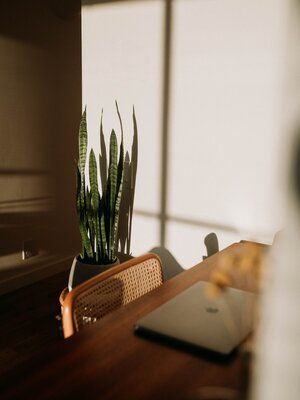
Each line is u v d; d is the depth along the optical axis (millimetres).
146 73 2557
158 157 2586
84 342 1037
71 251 3672
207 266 1592
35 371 916
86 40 2793
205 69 2314
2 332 2602
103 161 2867
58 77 3316
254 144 2207
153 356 980
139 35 2545
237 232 2336
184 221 2541
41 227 3346
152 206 2668
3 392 840
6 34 2871
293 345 346
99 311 1271
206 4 2252
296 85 329
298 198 334
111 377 898
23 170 3135
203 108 2355
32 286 3275
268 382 359
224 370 930
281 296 351
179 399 829
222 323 1104
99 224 2660
